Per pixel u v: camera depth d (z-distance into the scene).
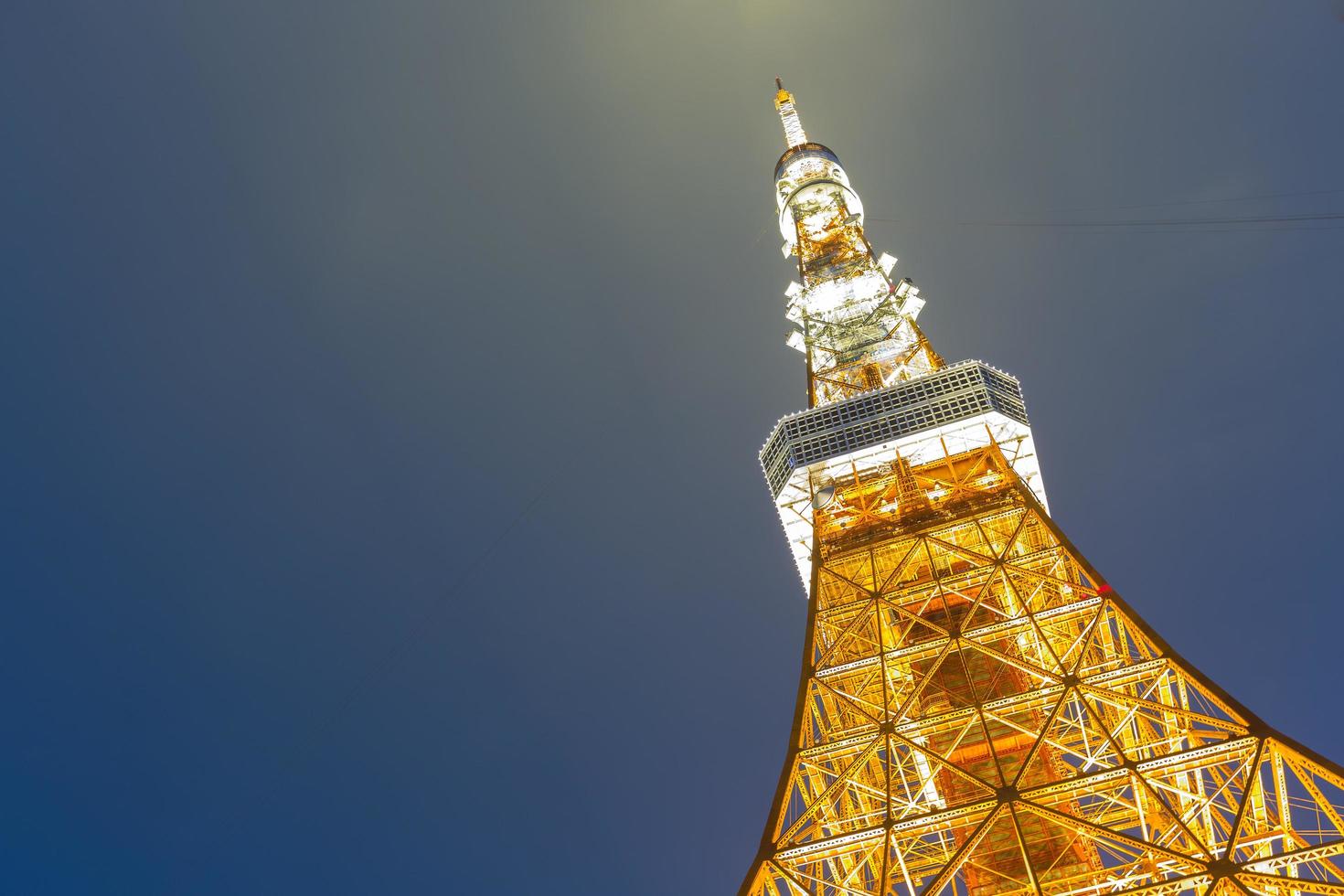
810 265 125.00
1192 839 41.75
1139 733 55.69
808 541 84.50
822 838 47.75
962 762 61.81
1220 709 47.56
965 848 44.97
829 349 107.94
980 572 67.50
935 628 62.69
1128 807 53.00
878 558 73.75
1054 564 66.00
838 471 85.38
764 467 88.62
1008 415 83.69
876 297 114.81
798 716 57.28
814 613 67.56
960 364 86.94
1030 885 43.69
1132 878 47.81
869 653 67.44
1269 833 43.47
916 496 79.69
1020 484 75.62
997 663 68.06
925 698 65.88
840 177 144.00
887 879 45.00
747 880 45.12
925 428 83.44
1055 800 48.25
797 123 160.75
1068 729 60.38
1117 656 58.25
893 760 55.12
